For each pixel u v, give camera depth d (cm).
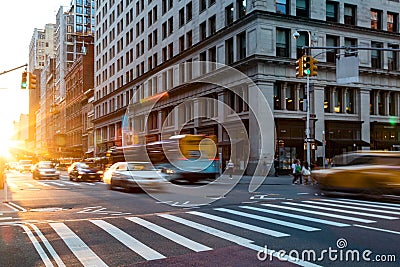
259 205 1427
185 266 643
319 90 3709
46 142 14075
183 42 4616
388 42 4116
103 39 7550
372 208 1308
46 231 962
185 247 776
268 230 934
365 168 1583
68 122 10344
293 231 918
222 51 3834
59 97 11675
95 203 1580
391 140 4091
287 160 3491
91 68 8775
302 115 3609
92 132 7869
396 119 4106
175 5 4741
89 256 719
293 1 3669
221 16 3922
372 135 3962
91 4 12019
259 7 3481
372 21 4144
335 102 3872
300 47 3675
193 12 4384
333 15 3928
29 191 2192
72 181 3256
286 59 3512
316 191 1936
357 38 3956
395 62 4175
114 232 941
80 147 8994
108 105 6894
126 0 6312
